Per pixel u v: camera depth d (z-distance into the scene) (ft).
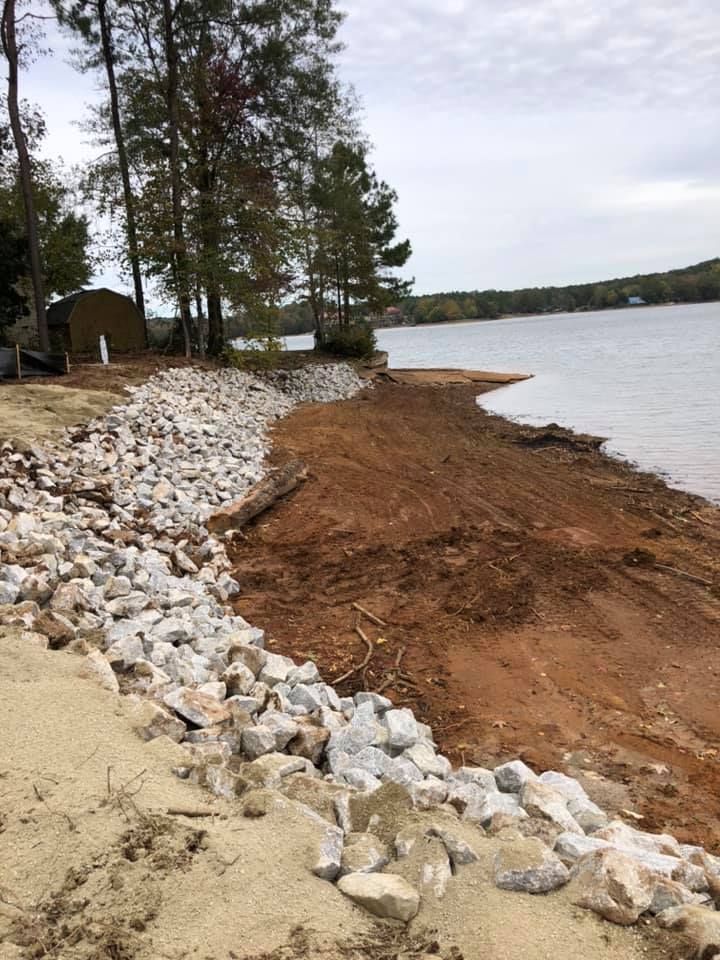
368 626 25.39
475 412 85.30
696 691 20.95
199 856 9.92
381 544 34.24
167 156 84.94
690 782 16.84
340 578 29.99
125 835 10.16
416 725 17.70
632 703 20.42
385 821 11.62
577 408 83.41
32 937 8.37
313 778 12.94
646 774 17.16
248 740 15.12
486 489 46.09
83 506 33.35
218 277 81.35
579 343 225.15
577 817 14.01
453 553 33.09
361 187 133.49
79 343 83.56
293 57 90.43
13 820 10.32
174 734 14.17
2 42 73.82
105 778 11.67
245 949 8.43
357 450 57.57
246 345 89.71
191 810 11.14
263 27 87.92
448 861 10.46
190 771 12.62
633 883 9.73
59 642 18.03
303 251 102.32
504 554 32.89
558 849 11.66
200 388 69.62
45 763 11.91
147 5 85.35
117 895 9.12
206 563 30.63
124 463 40.70
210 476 42.73
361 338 130.82
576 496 44.27
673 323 315.78
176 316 89.45
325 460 52.54
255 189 84.94
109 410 48.78
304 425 69.15
